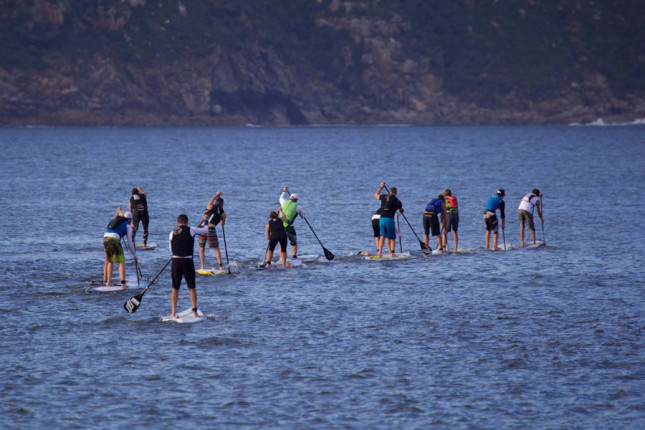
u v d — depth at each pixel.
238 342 55.75
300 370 49.84
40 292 71.31
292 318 62.41
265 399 45.22
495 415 43.09
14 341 55.59
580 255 91.81
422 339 56.50
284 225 87.56
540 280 77.31
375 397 45.53
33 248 96.19
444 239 94.31
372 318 62.31
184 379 48.22
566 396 45.69
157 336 57.22
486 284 75.56
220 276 79.88
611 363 51.12
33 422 41.94
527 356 52.53
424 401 44.97
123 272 72.81
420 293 71.62
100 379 48.16
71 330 58.66
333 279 78.31
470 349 54.12
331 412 43.47
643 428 41.44
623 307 65.75
